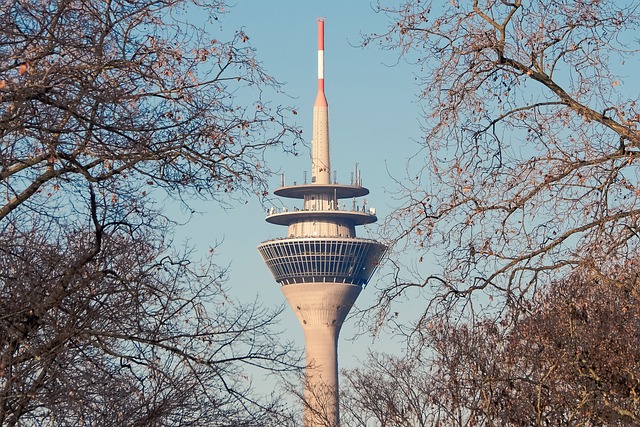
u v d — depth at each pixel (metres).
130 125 22.45
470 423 28.14
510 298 25.84
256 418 27.77
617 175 25.30
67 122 22.34
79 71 21.95
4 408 22.81
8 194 23.31
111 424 25.11
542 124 25.47
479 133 25.77
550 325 27.17
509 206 25.39
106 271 24.59
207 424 27.02
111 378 25.34
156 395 26.19
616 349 29.23
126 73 23.00
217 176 23.81
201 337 26.72
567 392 30.22
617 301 29.38
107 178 23.77
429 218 25.66
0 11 21.45
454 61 25.86
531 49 25.77
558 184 25.30
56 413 23.42
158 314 25.89
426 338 26.19
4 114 21.16
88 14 22.86
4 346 23.02
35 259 24.42
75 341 24.44
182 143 23.62
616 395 30.23
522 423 28.36
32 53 21.47
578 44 25.72
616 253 25.23
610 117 25.70
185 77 23.95
